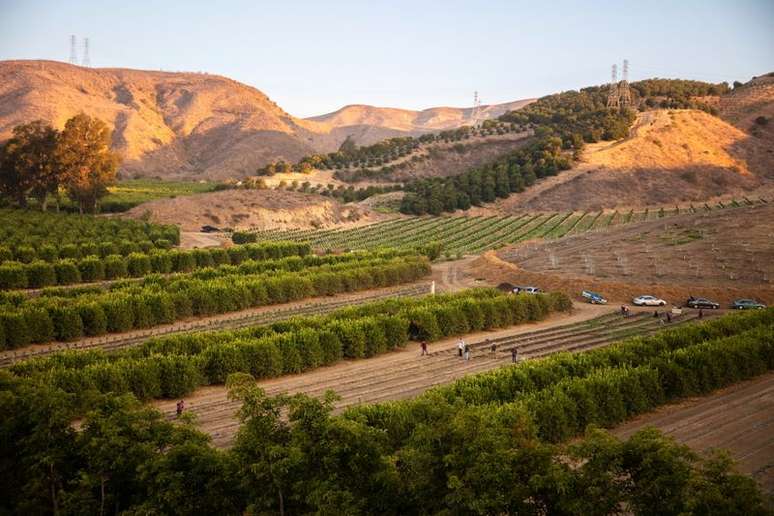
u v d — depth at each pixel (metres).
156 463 36.25
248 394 36.19
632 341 70.69
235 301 107.38
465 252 178.12
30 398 40.12
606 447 33.56
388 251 150.88
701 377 64.88
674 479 31.62
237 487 36.84
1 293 95.00
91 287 107.44
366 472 36.38
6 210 176.25
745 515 30.33
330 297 121.69
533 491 33.69
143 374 65.75
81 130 186.38
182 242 172.50
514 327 100.69
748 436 52.25
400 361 82.31
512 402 52.53
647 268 129.12
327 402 37.78
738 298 110.44
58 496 38.66
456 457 34.31
